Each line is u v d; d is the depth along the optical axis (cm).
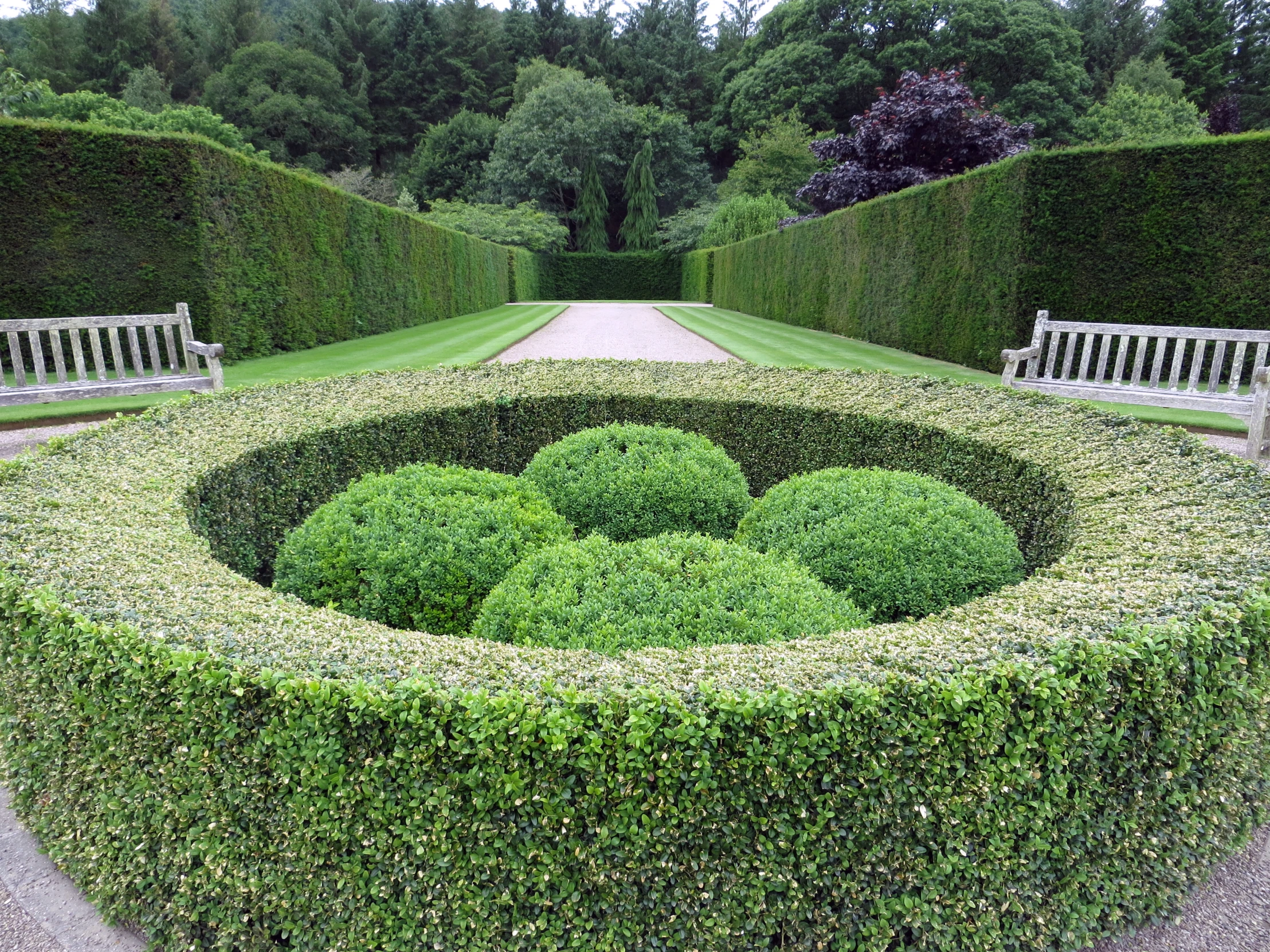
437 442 500
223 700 161
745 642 220
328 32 4709
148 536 251
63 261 922
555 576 257
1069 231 852
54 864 223
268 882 172
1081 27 4166
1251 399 551
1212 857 210
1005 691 160
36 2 3966
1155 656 170
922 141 1983
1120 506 286
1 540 236
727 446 534
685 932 165
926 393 509
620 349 1295
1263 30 3638
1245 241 773
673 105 5069
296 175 1241
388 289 1662
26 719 210
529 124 4519
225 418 441
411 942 170
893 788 159
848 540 319
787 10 4253
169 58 3988
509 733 150
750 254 2366
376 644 179
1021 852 173
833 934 170
